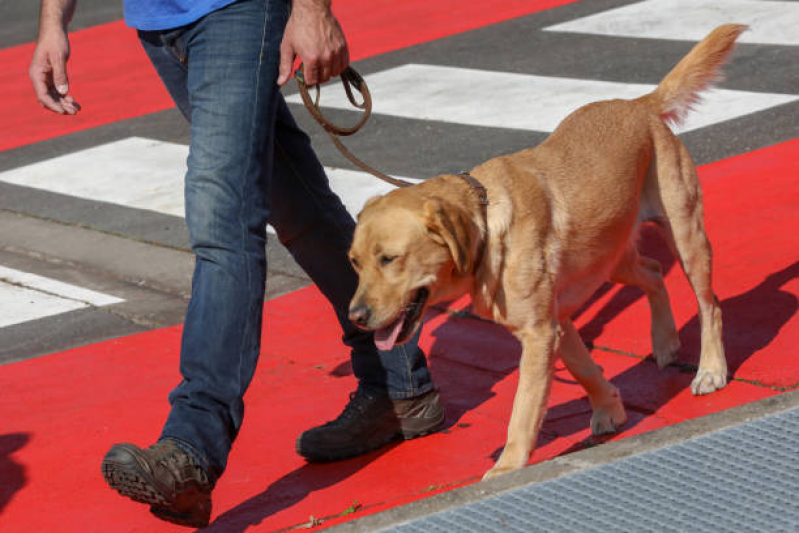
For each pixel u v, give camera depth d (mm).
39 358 7688
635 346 6695
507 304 5082
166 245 9945
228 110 4895
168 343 7750
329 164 11227
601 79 12531
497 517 4316
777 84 11492
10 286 9422
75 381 7188
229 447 4832
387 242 4867
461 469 5375
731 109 10977
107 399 6832
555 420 5906
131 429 6324
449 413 6078
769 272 7270
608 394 5609
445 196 5023
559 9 16078
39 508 5445
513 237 5070
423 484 5266
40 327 8359
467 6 17188
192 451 4629
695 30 13891
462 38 15375
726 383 5941
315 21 4934
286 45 4957
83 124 14398
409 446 5746
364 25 16938
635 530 4117
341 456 5648
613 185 5660
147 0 5125
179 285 9008
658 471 4559
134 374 7234
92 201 11430
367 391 5719
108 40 18891
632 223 5918
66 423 6496
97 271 9570
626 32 14312
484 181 5207
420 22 16625
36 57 5402
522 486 4562
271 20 4988
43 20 5441
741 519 4133
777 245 7684
